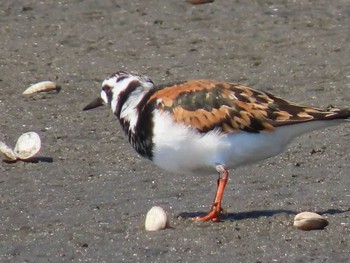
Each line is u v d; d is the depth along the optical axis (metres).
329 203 12.36
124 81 11.95
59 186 13.25
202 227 11.60
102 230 11.69
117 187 13.17
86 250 11.13
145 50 19.17
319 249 10.89
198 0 20.97
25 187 13.23
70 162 14.14
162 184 13.23
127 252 11.02
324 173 13.46
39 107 16.58
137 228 11.70
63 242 11.38
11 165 14.04
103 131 15.40
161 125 11.46
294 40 19.30
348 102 16.28
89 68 18.42
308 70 17.91
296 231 11.38
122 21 20.48
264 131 11.41
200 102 11.45
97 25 20.36
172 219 11.93
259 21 20.20
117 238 11.41
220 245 11.08
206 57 18.73
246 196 12.70
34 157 14.34
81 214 12.24
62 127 15.62
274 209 12.20
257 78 17.66
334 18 20.19
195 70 18.14
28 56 19.03
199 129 11.38
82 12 20.97
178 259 10.77
